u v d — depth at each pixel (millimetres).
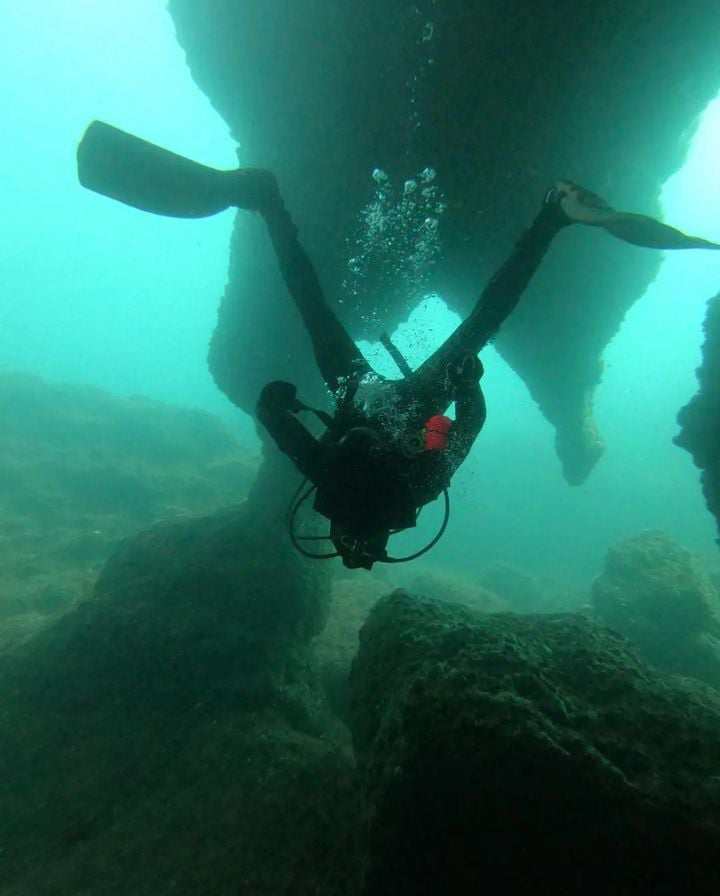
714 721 2967
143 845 4352
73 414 20344
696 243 2197
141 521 15930
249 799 4559
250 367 8305
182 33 6660
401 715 3207
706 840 2465
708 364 5539
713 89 5547
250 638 6852
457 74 5352
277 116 6711
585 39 5023
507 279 2898
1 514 14445
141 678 6387
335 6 5555
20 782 5227
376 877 3029
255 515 8125
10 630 9102
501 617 4289
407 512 2500
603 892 2607
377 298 7320
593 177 6055
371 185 6387
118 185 3074
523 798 2770
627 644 3830
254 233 7801
